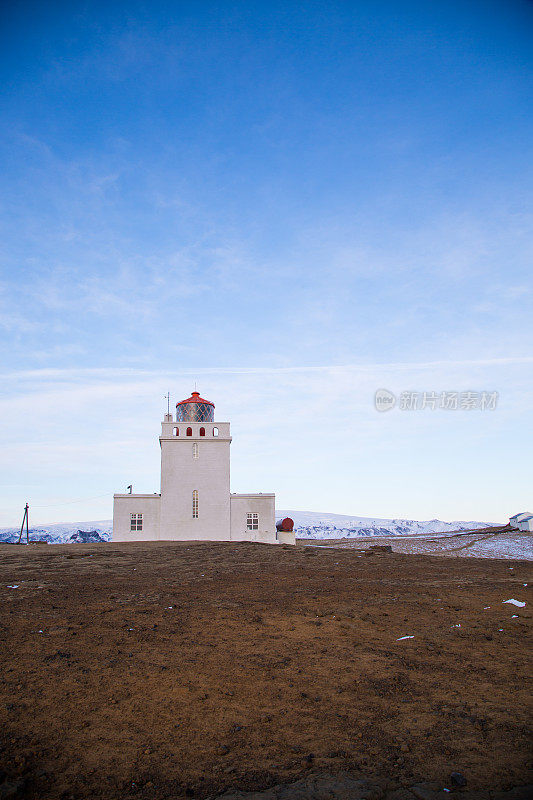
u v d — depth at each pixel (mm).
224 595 14383
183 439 41750
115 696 7293
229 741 6172
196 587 15844
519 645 9656
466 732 6301
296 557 25016
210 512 41031
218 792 5129
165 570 20344
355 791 5047
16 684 7598
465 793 5027
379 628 10844
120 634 10062
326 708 7023
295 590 15359
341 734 6320
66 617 11281
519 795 4961
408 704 7125
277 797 4984
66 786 5250
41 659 8594
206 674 8148
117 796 5094
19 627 10414
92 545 34156
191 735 6305
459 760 5680
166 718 6723
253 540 41250
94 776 5426
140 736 6262
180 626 10805
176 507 40938
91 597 13734
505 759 5664
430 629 10781
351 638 10117
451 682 7871
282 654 9133
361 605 13078
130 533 40625
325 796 4969
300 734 6332
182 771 5535
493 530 53062
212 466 41625
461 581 17344
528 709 6887
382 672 8297
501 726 6422
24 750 5859
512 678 8000
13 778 5285
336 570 20453
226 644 9648
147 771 5531
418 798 4961
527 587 15711
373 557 25250
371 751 5910
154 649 9242
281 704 7145
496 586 16047
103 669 8219
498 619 11609
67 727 6430
